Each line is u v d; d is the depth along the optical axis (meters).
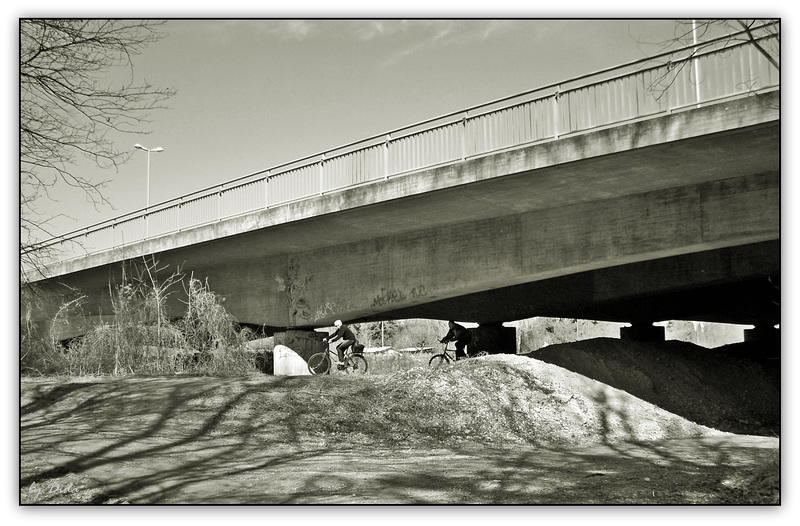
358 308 25.80
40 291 23.38
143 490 8.95
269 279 28.97
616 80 16.16
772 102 13.84
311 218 22.67
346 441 13.37
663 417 17.44
